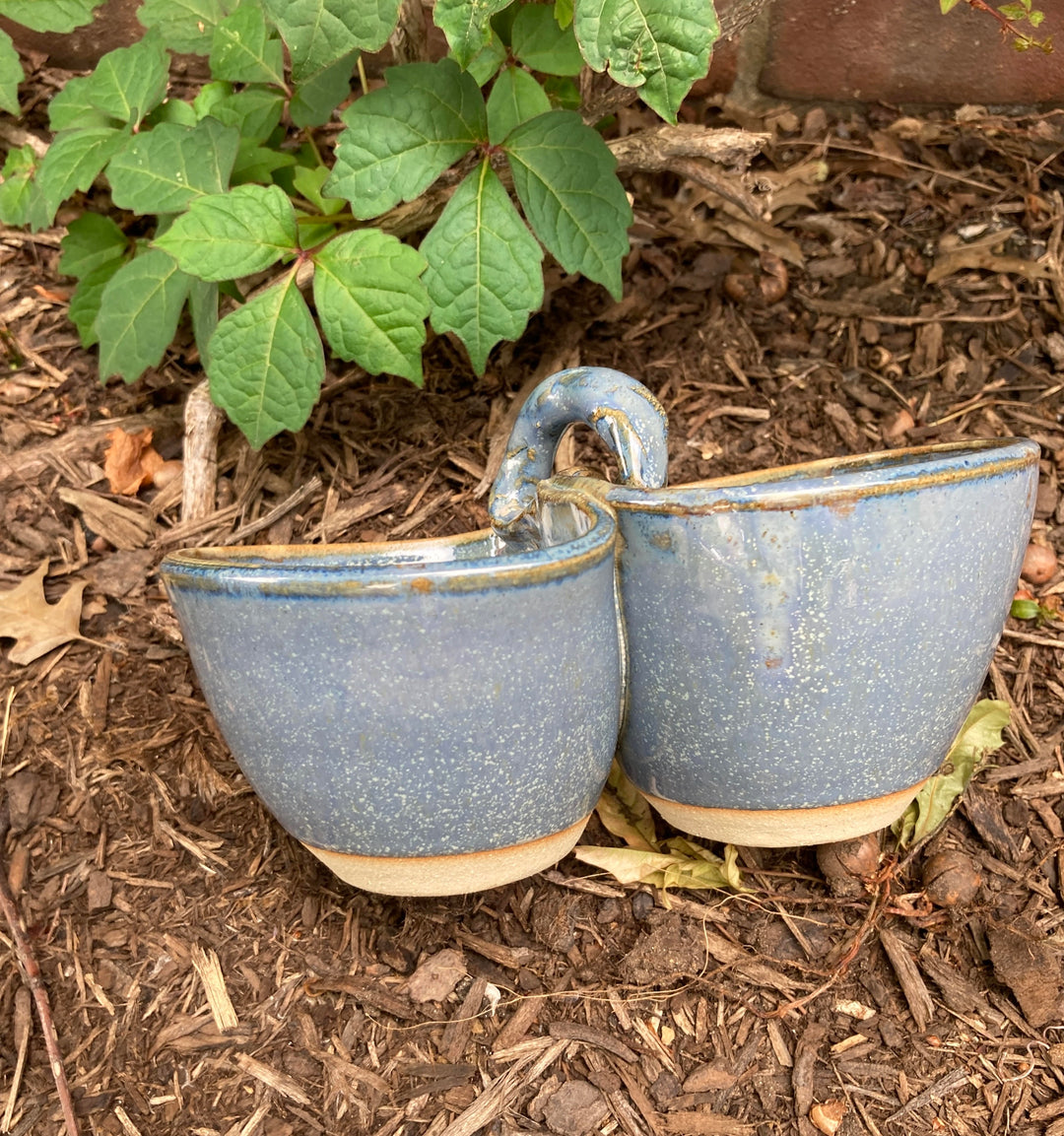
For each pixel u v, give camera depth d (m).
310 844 0.26
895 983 0.31
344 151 0.32
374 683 0.22
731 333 0.43
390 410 0.42
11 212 0.41
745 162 0.38
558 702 0.24
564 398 0.29
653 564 0.25
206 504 0.39
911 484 0.23
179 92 0.46
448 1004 0.30
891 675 0.25
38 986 0.30
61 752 0.35
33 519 0.40
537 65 0.35
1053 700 0.37
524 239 0.34
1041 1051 0.29
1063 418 0.41
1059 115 0.47
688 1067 0.29
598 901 0.32
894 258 0.45
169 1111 0.29
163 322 0.37
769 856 0.33
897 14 0.46
